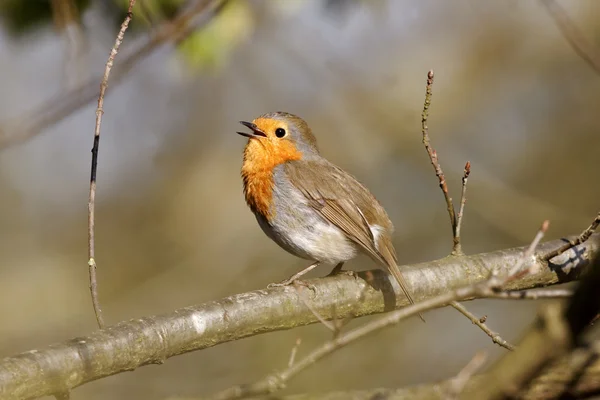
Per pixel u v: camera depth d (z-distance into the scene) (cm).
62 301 1506
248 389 499
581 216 1576
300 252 868
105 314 1463
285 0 878
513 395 366
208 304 673
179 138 1695
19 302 1486
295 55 1667
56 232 1638
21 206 1653
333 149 1680
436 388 493
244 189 894
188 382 1217
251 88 1708
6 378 537
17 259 1585
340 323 519
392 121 1697
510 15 1759
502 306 1412
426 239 1573
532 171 1667
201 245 1585
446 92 1728
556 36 1736
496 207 1539
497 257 812
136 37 832
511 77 1755
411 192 1630
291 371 493
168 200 1656
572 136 1681
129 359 610
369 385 1270
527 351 364
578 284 353
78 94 801
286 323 710
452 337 1369
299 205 859
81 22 812
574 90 1716
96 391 1179
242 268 1512
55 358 566
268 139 877
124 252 1603
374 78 1719
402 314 479
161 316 642
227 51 836
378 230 870
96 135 626
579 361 412
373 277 774
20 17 812
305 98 1711
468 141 1703
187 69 839
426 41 1777
